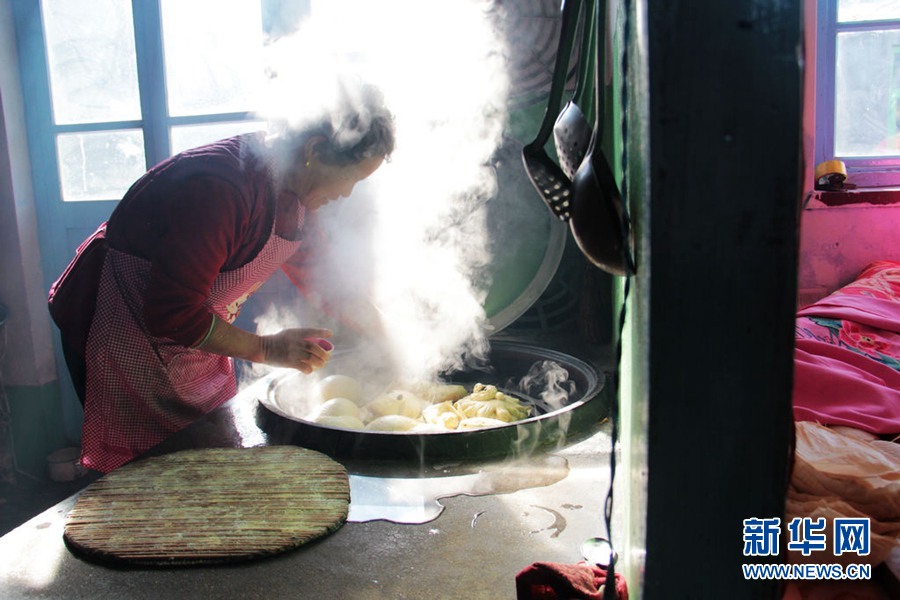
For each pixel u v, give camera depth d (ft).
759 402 1.08
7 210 9.23
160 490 2.88
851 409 3.24
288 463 3.16
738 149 1.02
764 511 1.11
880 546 1.91
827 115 6.33
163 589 2.19
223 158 3.75
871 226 6.06
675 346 1.09
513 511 2.70
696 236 1.05
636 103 1.42
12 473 9.67
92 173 9.33
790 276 1.04
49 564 2.36
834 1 6.11
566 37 1.95
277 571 2.27
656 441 1.12
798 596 1.90
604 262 1.51
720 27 1.00
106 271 4.22
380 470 3.18
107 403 4.41
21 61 9.12
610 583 1.43
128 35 8.86
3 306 9.43
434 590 2.13
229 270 4.07
